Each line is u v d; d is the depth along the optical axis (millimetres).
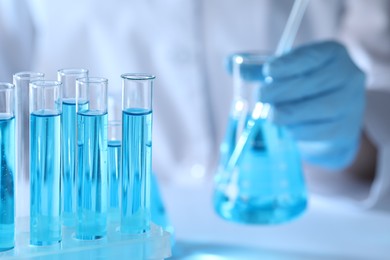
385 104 1193
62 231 672
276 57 999
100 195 646
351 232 1021
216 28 1420
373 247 963
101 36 1420
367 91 1224
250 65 931
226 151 969
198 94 1397
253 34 1434
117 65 1425
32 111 628
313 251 941
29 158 640
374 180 1286
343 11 1479
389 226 1052
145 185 661
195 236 984
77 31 1422
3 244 617
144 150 652
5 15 1377
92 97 642
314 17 1468
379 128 1168
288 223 1050
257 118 930
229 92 1412
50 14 1413
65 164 670
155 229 679
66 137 664
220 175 974
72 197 678
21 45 1418
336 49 1072
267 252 932
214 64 1424
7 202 617
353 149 1194
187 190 1201
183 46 1393
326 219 1074
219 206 959
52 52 1428
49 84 628
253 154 924
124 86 649
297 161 971
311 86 1036
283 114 967
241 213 938
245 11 1424
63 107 656
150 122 654
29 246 632
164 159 1420
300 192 964
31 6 1409
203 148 1406
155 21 1399
